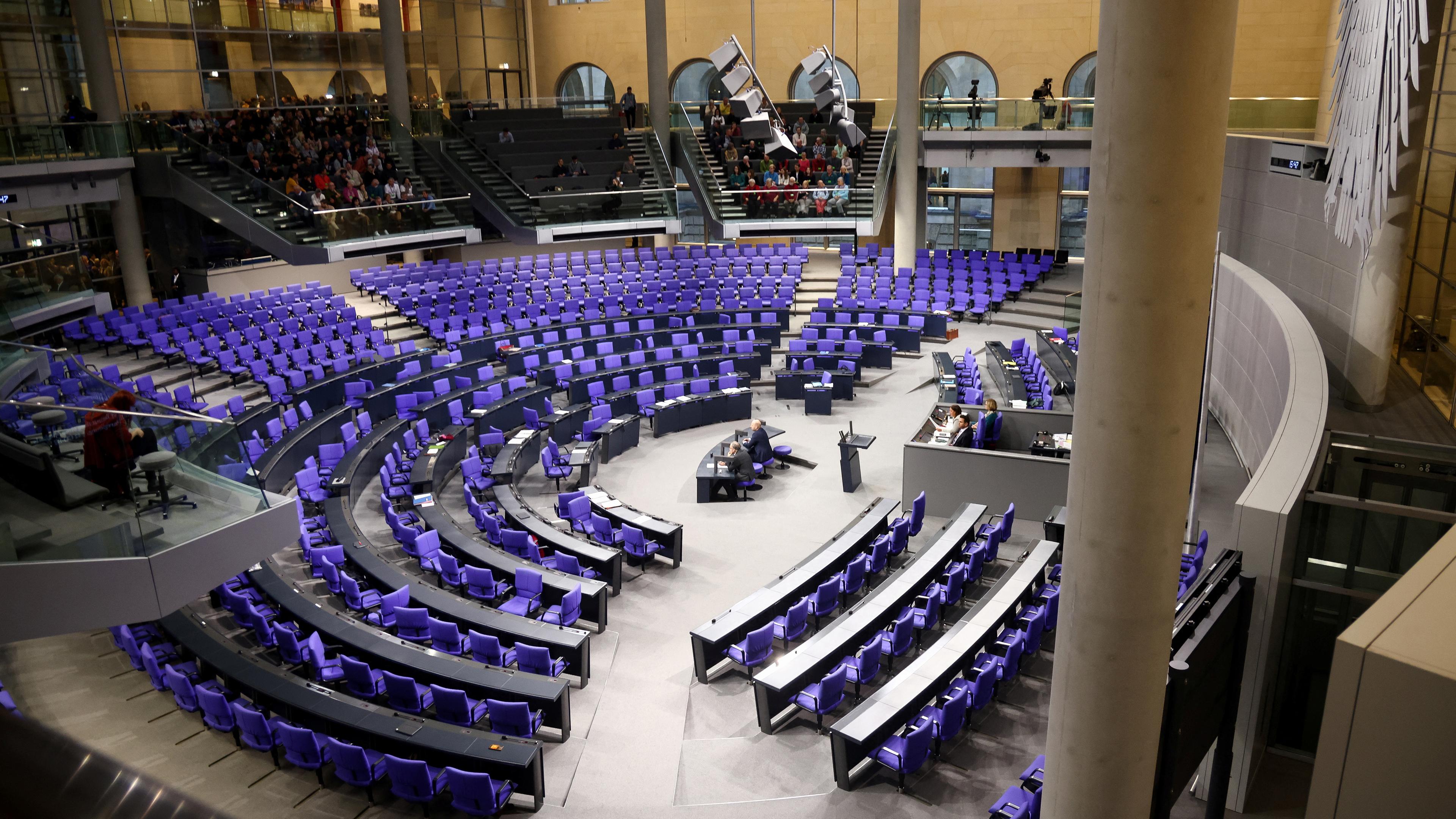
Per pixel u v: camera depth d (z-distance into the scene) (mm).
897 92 28797
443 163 29984
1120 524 6559
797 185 29250
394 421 19141
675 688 11750
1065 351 21344
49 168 23000
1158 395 6281
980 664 11180
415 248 27188
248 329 23500
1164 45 5656
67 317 20047
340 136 29500
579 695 11648
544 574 13250
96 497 9570
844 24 34219
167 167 25312
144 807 677
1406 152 14508
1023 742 10578
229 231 28516
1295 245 20203
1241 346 18219
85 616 9555
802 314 27984
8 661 12344
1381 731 2525
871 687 11758
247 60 32094
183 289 27016
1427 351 16547
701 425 20844
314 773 10227
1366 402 15797
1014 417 17500
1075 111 28281
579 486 17531
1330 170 18188
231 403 19328
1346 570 9742
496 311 26031
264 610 12555
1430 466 10359
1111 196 6066
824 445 19594
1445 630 2574
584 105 34875
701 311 26203
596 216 29281
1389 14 15031
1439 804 2473
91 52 24938
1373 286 15375
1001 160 29297
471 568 12930
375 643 11477
